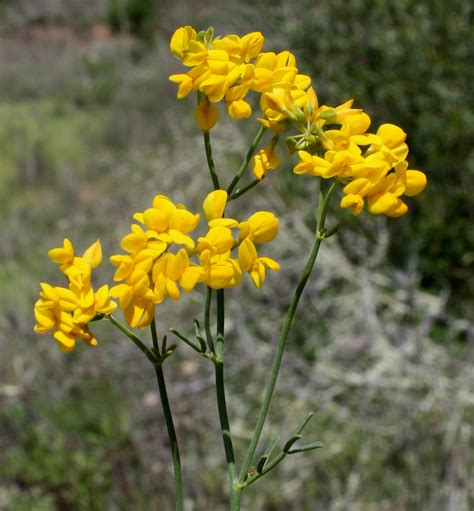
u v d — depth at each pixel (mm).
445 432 464
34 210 1004
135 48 1854
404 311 587
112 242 758
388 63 679
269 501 457
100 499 432
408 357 498
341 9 712
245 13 886
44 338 574
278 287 618
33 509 422
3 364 554
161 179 840
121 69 1717
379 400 515
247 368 548
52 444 462
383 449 476
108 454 444
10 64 1862
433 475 440
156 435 454
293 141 166
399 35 673
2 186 1113
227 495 457
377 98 686
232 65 164
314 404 522
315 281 615
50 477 439
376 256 616
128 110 1380
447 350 539
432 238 651
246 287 624
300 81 171
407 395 496
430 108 660
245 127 814
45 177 1132
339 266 609
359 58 703
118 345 549
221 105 837
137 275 153
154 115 1341
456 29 660
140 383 520
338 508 444
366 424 479
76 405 488
